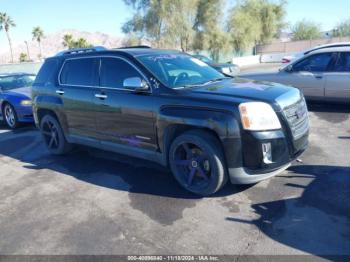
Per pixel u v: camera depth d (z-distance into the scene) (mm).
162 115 4016
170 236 3258
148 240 3223
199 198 3979
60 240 3338
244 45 36000
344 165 4648
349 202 3625
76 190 4492
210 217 3539
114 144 4820
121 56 4645
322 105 8461
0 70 26609
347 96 7664
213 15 31500
